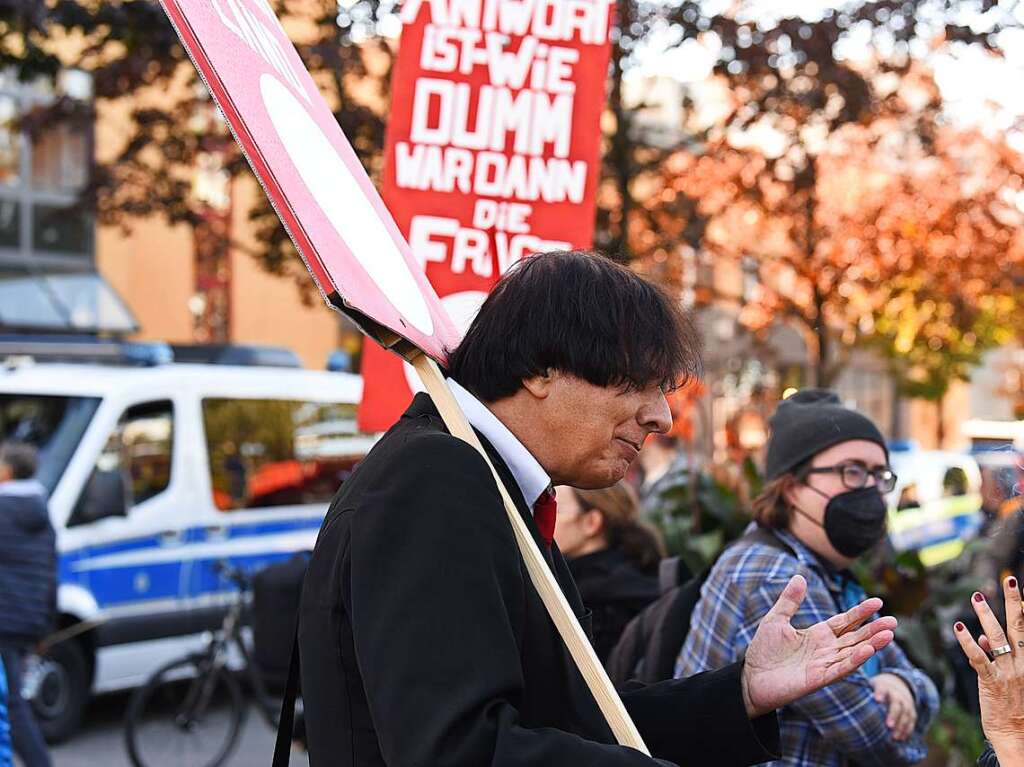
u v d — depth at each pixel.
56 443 8.50
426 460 1.81
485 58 4.20
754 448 9.87
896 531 13.74
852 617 2.24
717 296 16.88
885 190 16.33
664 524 5.89
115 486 8.30
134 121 12.91
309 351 22.03
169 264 20.48
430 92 4.19
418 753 1.63
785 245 16.78
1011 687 2.14
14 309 17.84
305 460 9.69
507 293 2.03
